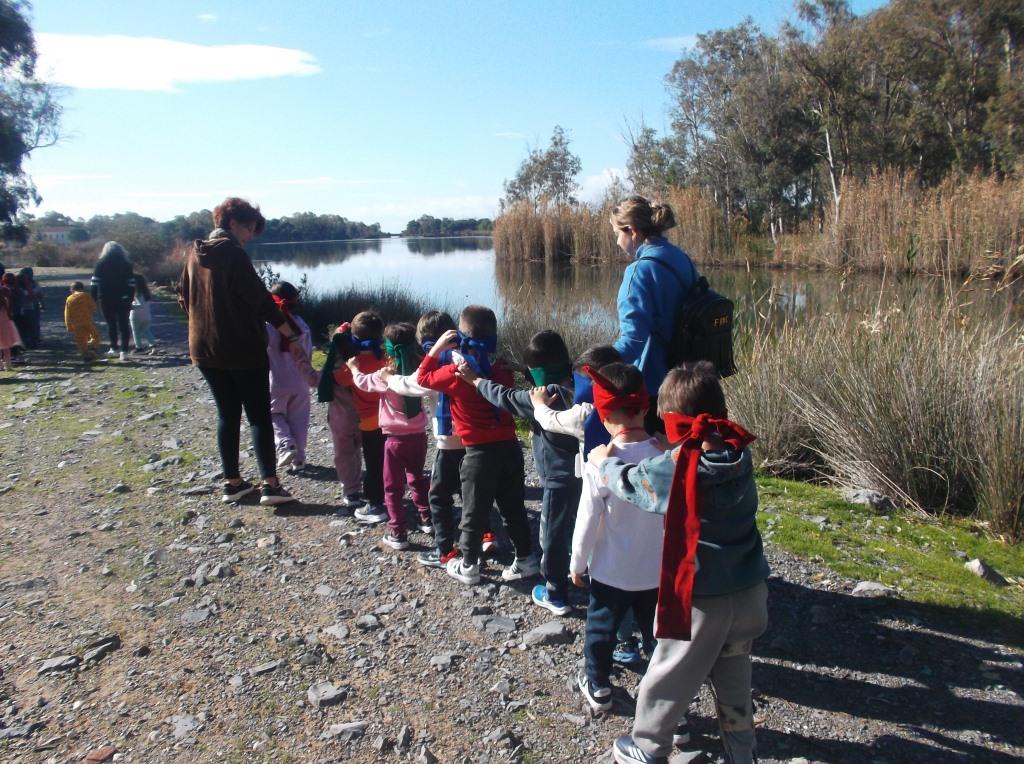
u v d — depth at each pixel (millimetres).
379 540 4242
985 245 14531
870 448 5293
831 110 39000
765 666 3066
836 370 6055
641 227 3260
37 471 5406
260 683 2891
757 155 44281
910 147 39312
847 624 3381
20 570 3842
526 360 3324
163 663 3020
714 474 2150
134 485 5109
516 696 2846
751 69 43375
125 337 10719
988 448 4746
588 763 2486
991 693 2873
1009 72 34188
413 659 3080
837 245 21656
